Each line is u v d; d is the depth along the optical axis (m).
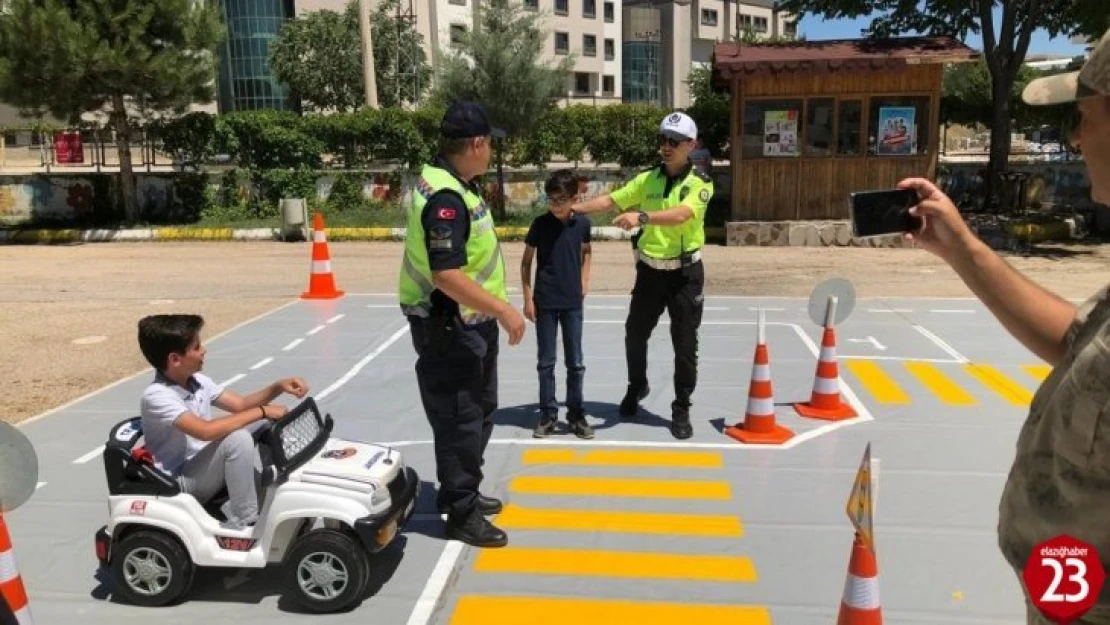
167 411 3.53
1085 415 1.40
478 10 19.66
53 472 5.16
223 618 3.52
